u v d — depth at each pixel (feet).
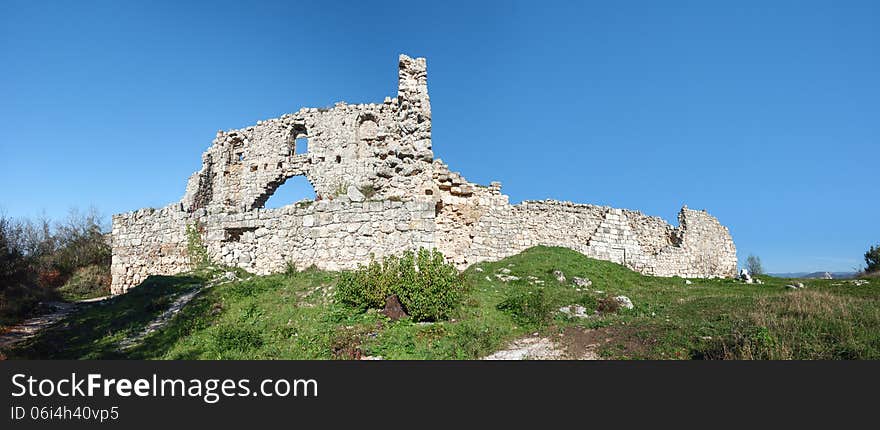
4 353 39.09
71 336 44.39
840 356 30.86
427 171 60.39
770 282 95.55
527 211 87.92
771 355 31.19
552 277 69.56
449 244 68.39
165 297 52.85
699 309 49.67
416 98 65.21
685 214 114.21
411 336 36.94
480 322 40.73
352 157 112.16
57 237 104.63
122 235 75.31
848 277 104.73
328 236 55.67
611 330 40.29
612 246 95.71
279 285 51.19
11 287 62.28
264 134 118.32
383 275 43.96
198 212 69.31
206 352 36.65
